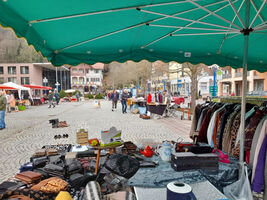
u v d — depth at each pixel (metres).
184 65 14.06
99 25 2.68
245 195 2.38
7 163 4.79
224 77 37.47
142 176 2.37
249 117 2.99
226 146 3.26
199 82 41.00
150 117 12.33
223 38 3.53
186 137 7.21
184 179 2.36
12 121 11.55
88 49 3.49
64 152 3.60
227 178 2.51
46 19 2.22
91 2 2.03
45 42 2.86
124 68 72.62
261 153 2.42
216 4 2.47
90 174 2.65
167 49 3.90
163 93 22.38
